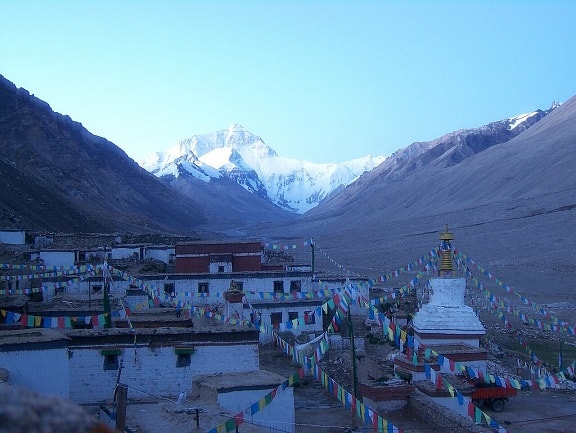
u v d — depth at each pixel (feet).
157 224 534.37
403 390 79.10
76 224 353.10
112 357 66.23
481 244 312.09
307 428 71.10
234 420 44.57
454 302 101.96
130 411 57.47
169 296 100.32
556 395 93.81
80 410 11.69
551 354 120.98
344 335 115.34
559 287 204.54
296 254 374.84
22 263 150.41
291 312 122.72
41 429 10.91
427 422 73.36
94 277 126.00
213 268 154.30
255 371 66.90
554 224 320.50
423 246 335.06
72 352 65.31
